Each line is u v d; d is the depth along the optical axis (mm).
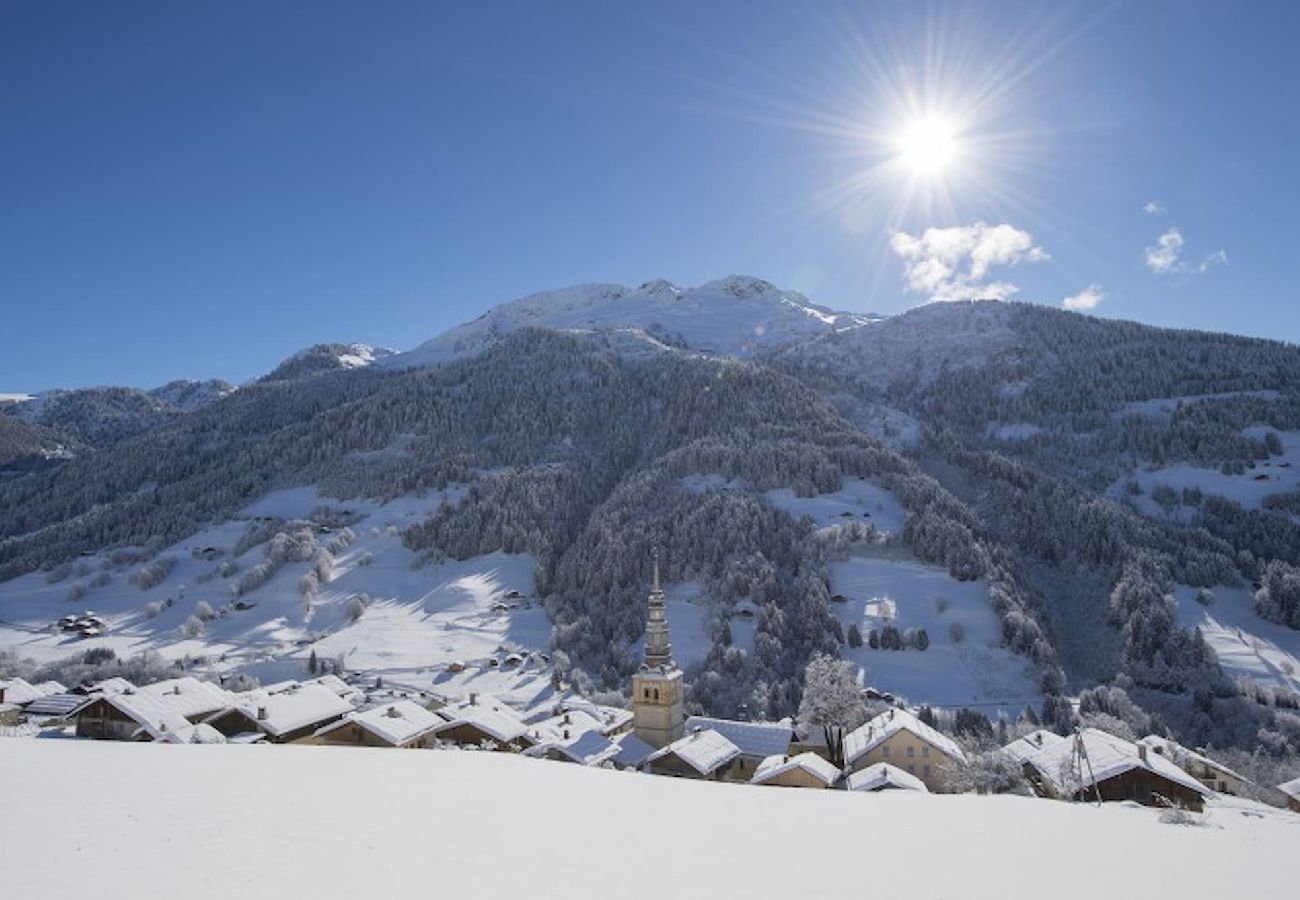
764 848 23406
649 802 31859
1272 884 20953
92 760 33969
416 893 16469
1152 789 55156
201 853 18750
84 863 17344
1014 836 26797
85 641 155125
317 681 98812
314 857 19016
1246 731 106312
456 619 154875
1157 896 19344
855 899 17969
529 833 23750
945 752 71375
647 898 17141
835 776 66812
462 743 70500
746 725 89125
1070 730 98312
